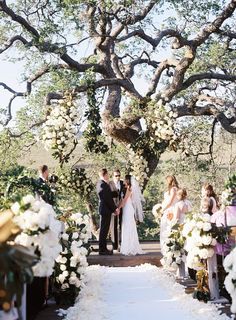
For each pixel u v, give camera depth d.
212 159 24.39
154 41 18.88
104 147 16.84
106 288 9.91
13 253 3.95
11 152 21.36
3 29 19.61
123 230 13.41
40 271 6.28
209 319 7.25
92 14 18.05
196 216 8.50
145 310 8.09
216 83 22.92
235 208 9.15
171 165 25.48
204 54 22.23
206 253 8.29
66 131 15.36
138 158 18.50
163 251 11.42
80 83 17.53
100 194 13.33
